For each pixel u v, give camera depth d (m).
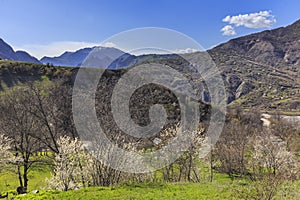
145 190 13.77
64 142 16.14
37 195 13.53
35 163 27.06
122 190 13.77
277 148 24.11
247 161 26.73
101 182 15.47
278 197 11.08
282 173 15.41
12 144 25.78
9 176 26.77
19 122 24.75
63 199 12.69
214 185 14.55
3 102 29.06
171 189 13.95
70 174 15.62
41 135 24.98
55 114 23.28
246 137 32.78
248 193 11.71
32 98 26.08
